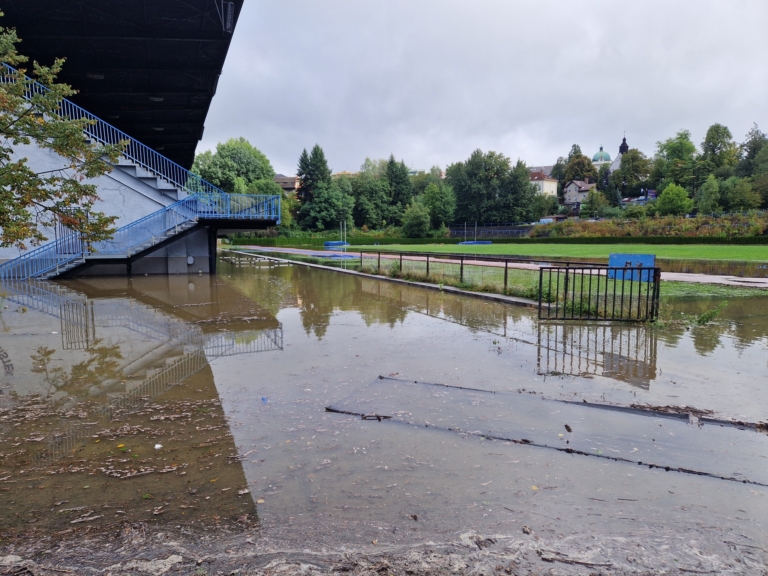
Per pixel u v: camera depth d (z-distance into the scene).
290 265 25.19
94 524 2.35
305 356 5.69
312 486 2.68
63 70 17.45
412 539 2.19
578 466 2.89
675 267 18.08
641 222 45.09
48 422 3.70
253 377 4.84
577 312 8.30
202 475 2.83
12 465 2.99
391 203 78.38
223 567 2.01
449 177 80.12
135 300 10.84
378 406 3.94
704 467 2.87
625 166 84.25
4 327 7.56
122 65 17.27
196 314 8.91
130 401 4.16
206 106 22.03
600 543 2.15
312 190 71.69
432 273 15.34
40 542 2.21
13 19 13.93
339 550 2.11
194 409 3.94
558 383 4.51
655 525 2.29
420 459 2.99
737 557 2.05
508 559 2.04
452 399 4.09
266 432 3.45
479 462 2.95
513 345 6.12
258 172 70.81
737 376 4.67
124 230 16.48
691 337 6.45
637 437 3.30
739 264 19.00
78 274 16.78
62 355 5.81
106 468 2.94
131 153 18.62
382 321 8.05
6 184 6.71
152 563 2.04
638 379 4.61
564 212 80.00
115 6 13.34
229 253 39.38
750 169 58.75
